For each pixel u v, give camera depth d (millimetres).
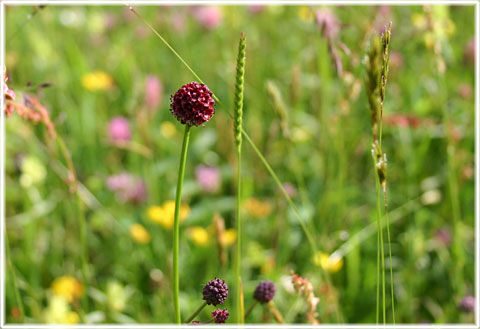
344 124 857
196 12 1266
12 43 1081
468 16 1086
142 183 837
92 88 960
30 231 757
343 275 752
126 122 898
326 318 657
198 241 729
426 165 900
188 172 908
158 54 1177
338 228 784
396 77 1001
